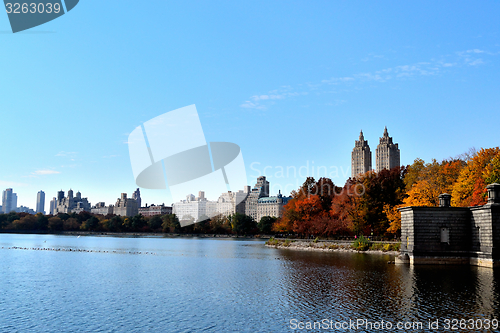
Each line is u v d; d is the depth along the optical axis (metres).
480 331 37.78
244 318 43.66
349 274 71.31
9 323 43.25
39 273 82.50
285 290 58.12
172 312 46.78
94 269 88.88
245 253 132.00
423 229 84.00
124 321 43.44
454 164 118.62
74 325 42.38
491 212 77.06
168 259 113.00
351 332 38.41
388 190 132.38
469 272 71.50
